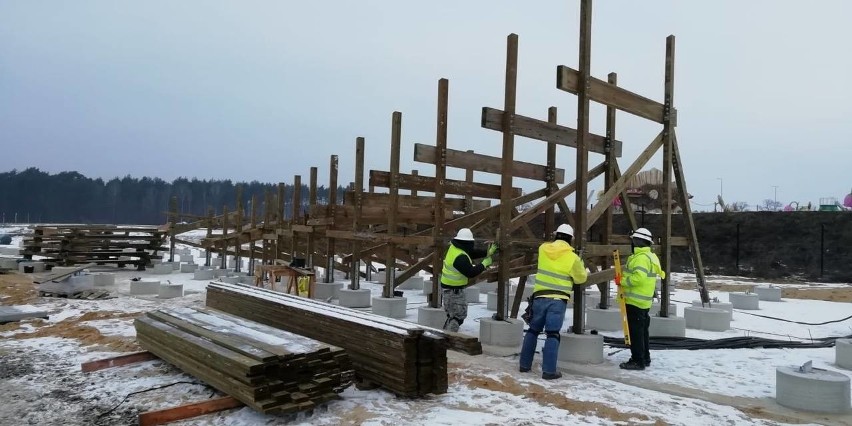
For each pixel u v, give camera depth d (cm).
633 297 745
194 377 638
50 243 2027
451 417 529
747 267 2412
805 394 581
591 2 814
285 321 764
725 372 740
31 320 997
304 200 4969
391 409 551
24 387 618
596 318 1065
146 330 720
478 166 1123
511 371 722
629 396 621
